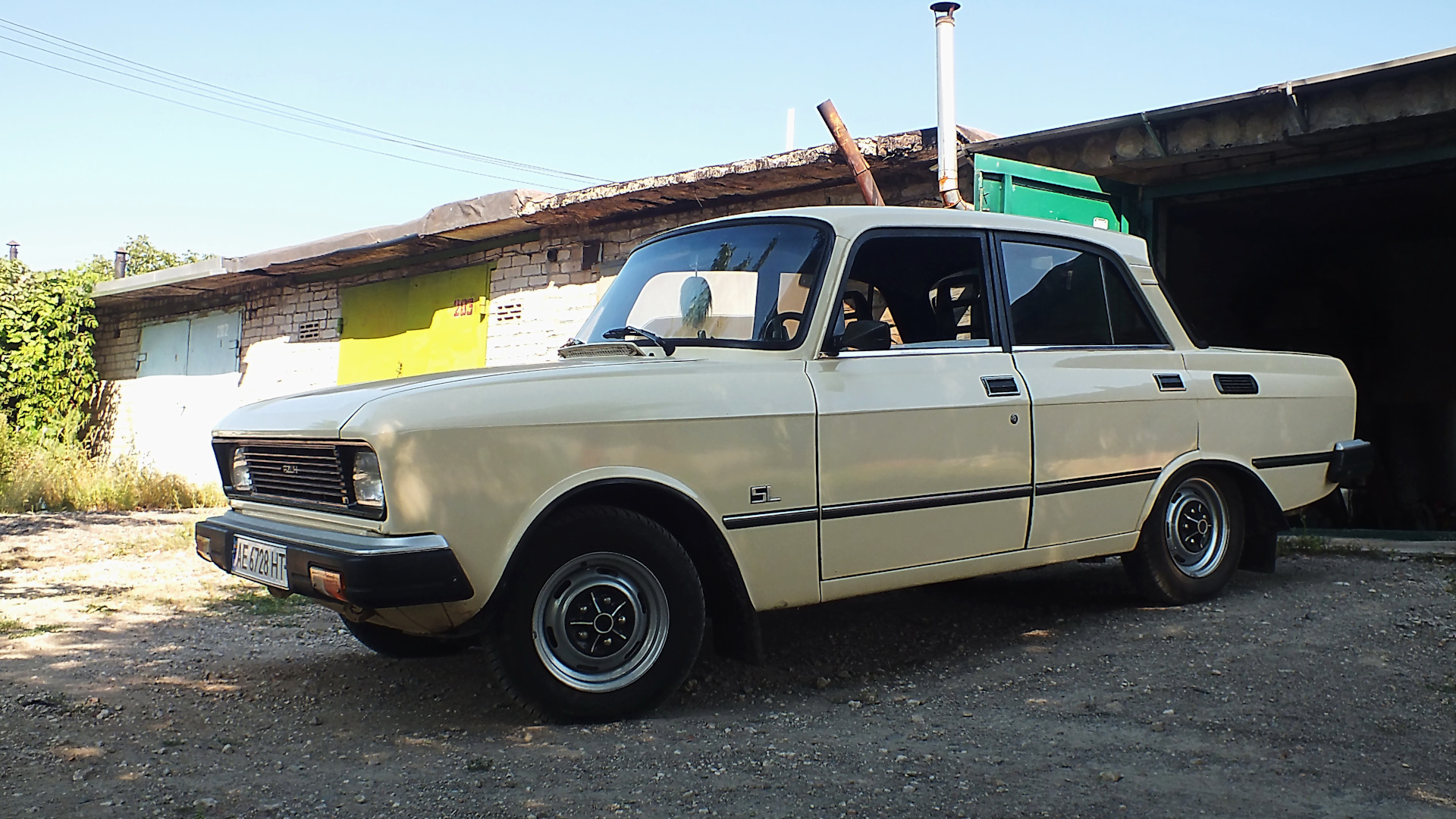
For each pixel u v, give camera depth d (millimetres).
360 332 13234
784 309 4055
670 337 4172
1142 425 4785
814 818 2732
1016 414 4363
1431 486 13305
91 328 17203
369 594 3121
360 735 3527
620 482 3500
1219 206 10352
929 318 4445
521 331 11070
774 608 3818
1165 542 4988
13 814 2797
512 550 3334
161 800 2910
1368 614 4762
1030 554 4438
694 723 3576
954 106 7496
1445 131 7070
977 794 2883
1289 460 5336
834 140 7719
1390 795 2820
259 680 4250
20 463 12547
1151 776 2996
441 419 3275
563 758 3213
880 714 3682
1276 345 13016
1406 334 13508
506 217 10391
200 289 15508
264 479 3910
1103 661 4230
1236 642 4375
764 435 3771
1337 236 12508
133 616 5613
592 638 3541
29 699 3885
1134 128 7430
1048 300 4699
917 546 4109
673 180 8875
